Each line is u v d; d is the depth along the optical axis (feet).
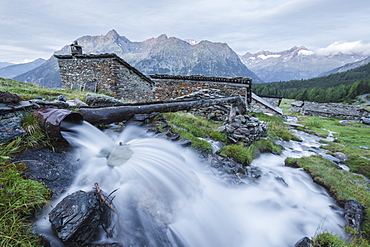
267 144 29.86
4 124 11.02
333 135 61.87
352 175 23.40
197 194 13.21
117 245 7.82
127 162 13.53
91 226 7.37
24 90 22.48
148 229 9.49
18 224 6.64
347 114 139.03
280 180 19.45
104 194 9.66
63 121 13.50
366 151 37.99
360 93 341.62
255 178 18.39
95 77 46.65
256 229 13.19
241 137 25.80
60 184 10.20
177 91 43.21
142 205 10.48
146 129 19.80
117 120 19.01
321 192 18.83
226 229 12.51
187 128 25.46
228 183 16.34
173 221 10.58
